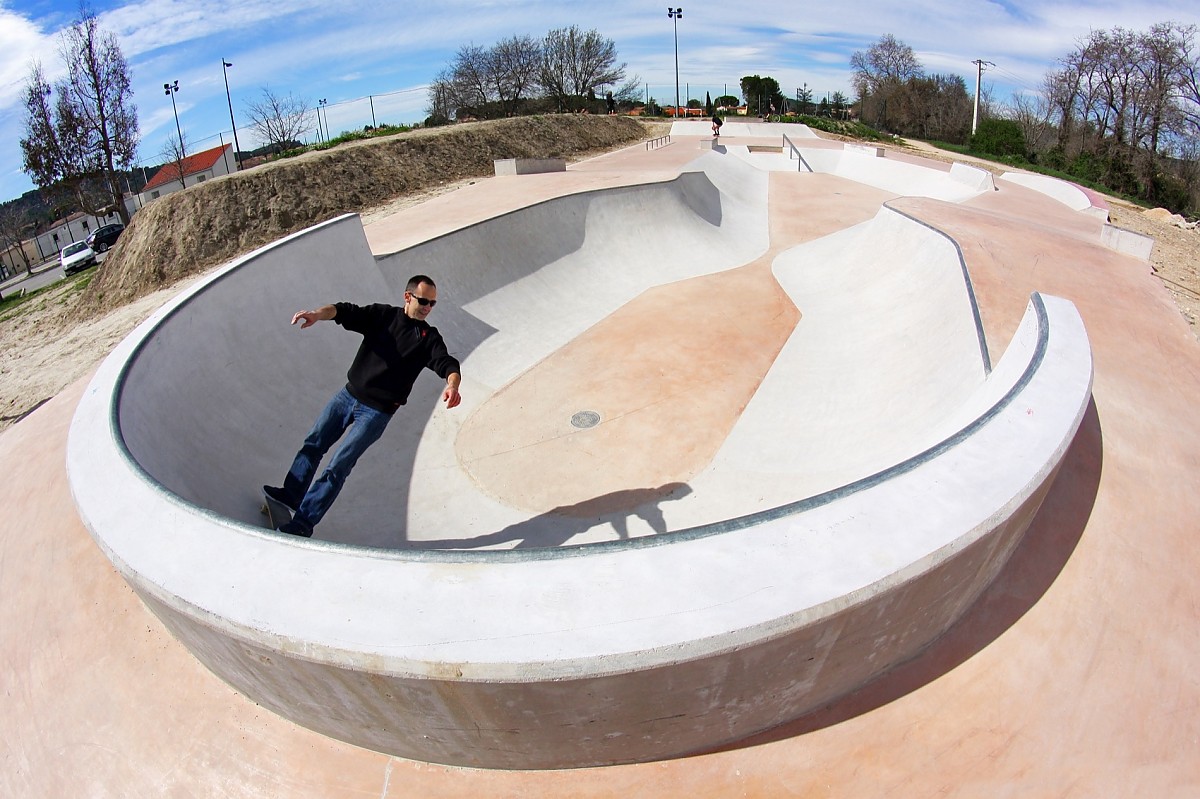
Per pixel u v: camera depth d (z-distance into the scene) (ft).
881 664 11.09
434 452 25.04
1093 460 17.61
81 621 14.34
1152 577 13.93
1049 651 12.00
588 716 8.81
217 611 8.87
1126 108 155.74
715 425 26.27
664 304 40.09
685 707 9.09
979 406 16.17
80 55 103.55
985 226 39.63
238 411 20.61
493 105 191.01
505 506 22.03
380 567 9.23
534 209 42.75
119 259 58.85
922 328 28.94
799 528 9.54
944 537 9.41
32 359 45.98
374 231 45.44
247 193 62.13
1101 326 26.43
